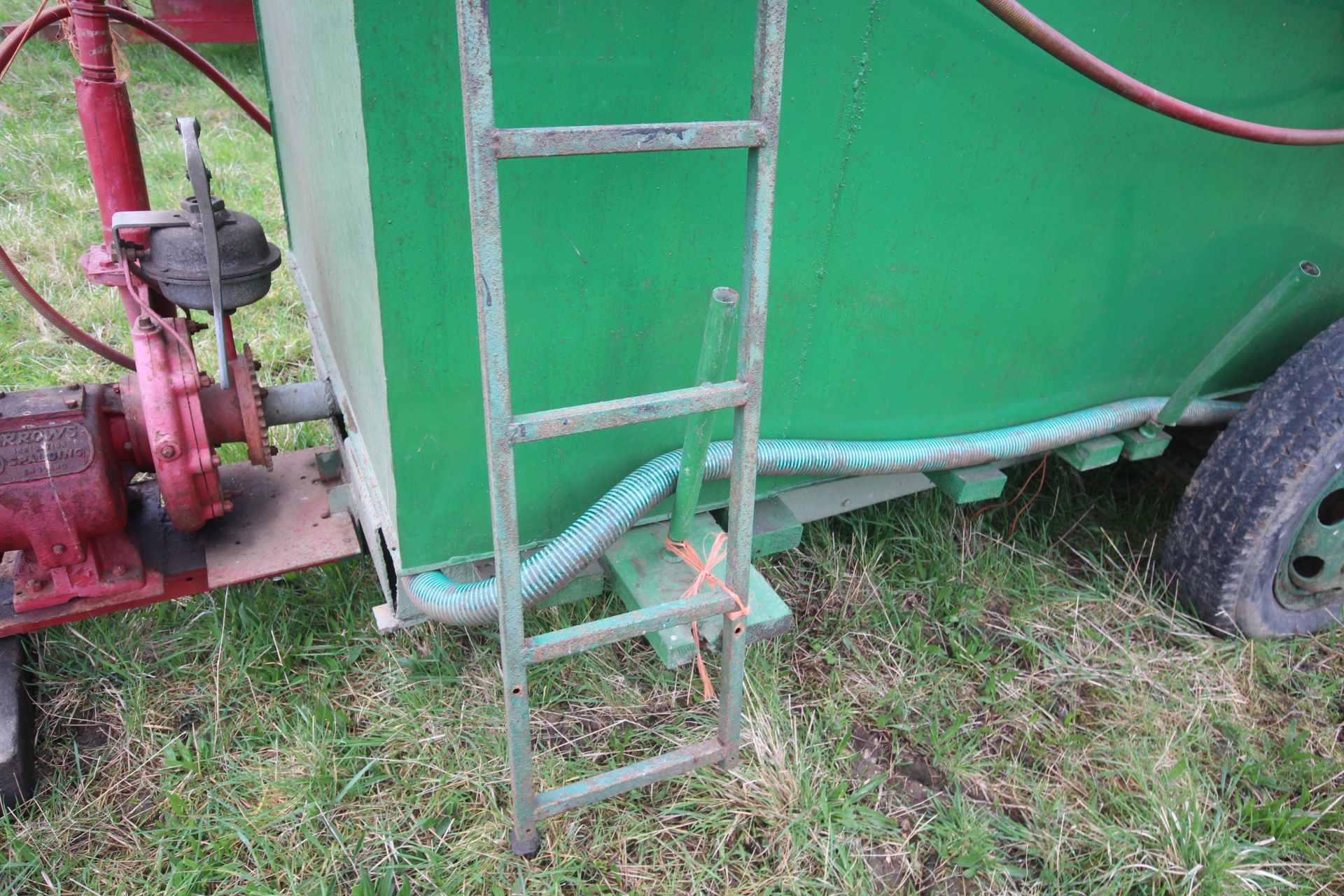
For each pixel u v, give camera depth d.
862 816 2.21
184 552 2.43
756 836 2.16
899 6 1.88
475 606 1.97
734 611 1.95
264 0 3.04
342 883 2.03
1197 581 2.74
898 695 2.53
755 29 1.77
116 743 2.30
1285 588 2.78
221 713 2.38
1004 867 2.14
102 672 2.46
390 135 1.56
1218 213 2.63
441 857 2.05
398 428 1.87
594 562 2.34
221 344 2.21
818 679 2.59
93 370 3.72
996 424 2.75
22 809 2.13
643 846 2.11
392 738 2.31
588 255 1.86
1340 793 2.36
